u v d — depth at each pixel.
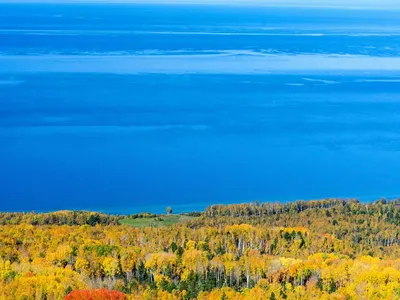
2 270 132.25
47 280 127.25
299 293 129.12
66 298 119.62
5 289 122.31
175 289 130.62
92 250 146.50
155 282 135.75
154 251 150.88
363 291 130.38
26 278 128.12
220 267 139.62
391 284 131.88
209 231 171.25
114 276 139.38
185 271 138.62
